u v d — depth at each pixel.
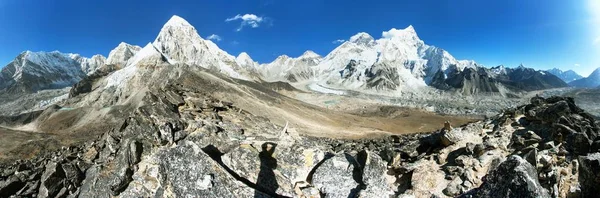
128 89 142.88
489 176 10.31
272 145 18.67
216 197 14.67
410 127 104.25
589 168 11.98
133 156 17.88
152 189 16.30
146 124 21.25
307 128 72.38
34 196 18.86
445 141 21.69
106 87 150.75
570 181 15.90
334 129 75.25
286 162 18.09
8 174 21.12
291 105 101.75
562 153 17.72
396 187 17.97
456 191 16.28
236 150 18.25
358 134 69.31
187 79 98.06
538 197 9.07
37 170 20.47
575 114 21.33
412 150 22.34
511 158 9.91
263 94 105.75
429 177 17.73
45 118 124.69
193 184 15.02
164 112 23.33
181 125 21.39
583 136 17.59
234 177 16.45
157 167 16.75
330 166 17.59
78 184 18.91
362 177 17.08
